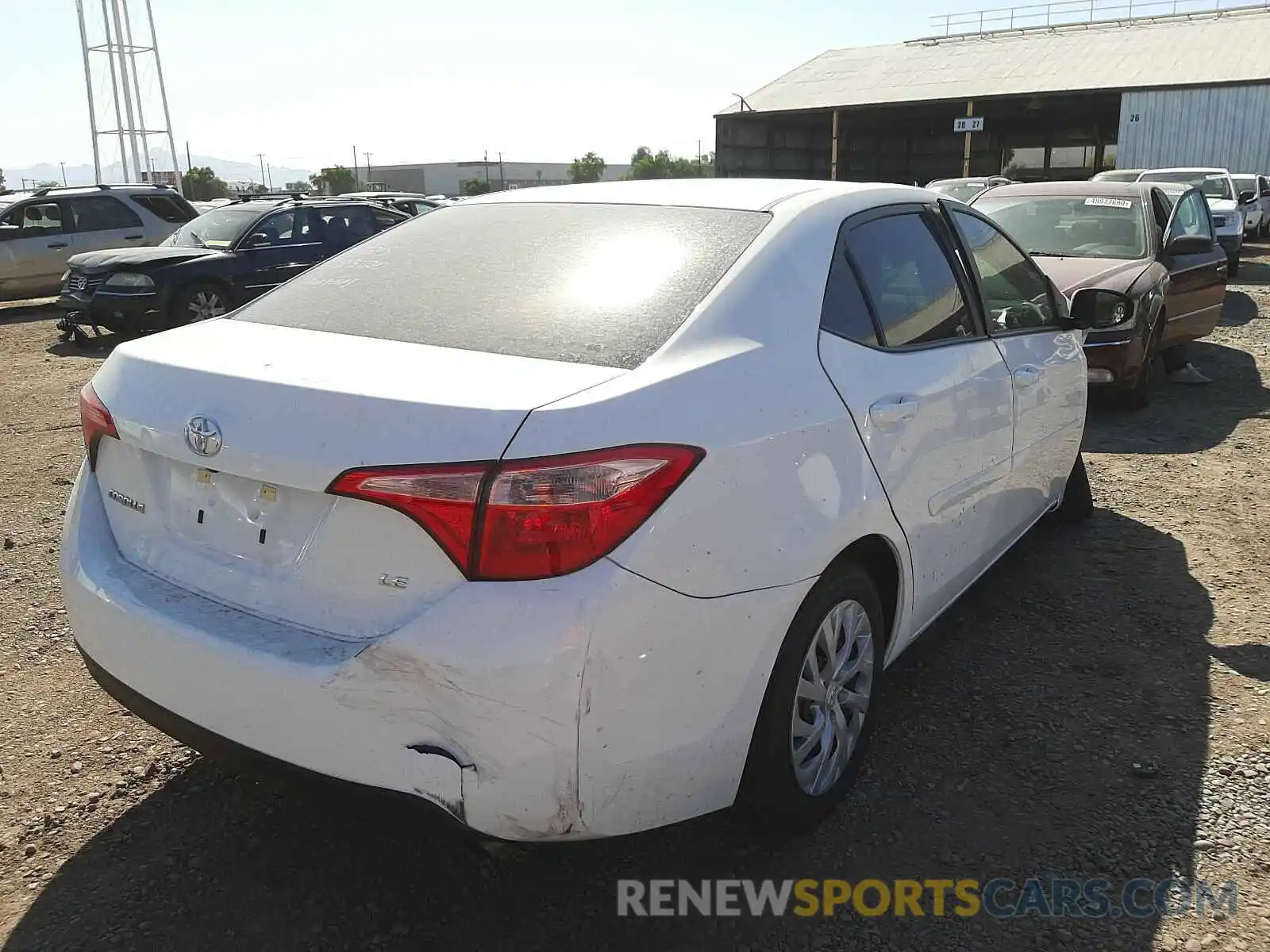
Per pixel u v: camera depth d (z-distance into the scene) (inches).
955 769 116.9
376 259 119.6
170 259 448.8
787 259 103.2
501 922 94.4
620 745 80.4
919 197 133.5
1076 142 2011.6
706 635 84.5
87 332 509.4
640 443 80.0
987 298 141.9
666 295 97.1
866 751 113.4
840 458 98.3
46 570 177.9
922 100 1563.7
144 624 88.9
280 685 80.4
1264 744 120.5
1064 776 115.3
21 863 101.8
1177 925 92.7
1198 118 1323.8
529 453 75.7
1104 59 1550.2
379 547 79.5
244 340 99.0
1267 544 185.3
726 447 85.7
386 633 78.7
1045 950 90.2
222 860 102.7
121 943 91.3
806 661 99.0
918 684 136.5
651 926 93.7
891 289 117.3
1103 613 157.5
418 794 78.0
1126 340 272.8
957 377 122.4
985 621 155.3
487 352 91.7
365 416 79.2
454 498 75.5
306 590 83.5
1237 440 257.6
